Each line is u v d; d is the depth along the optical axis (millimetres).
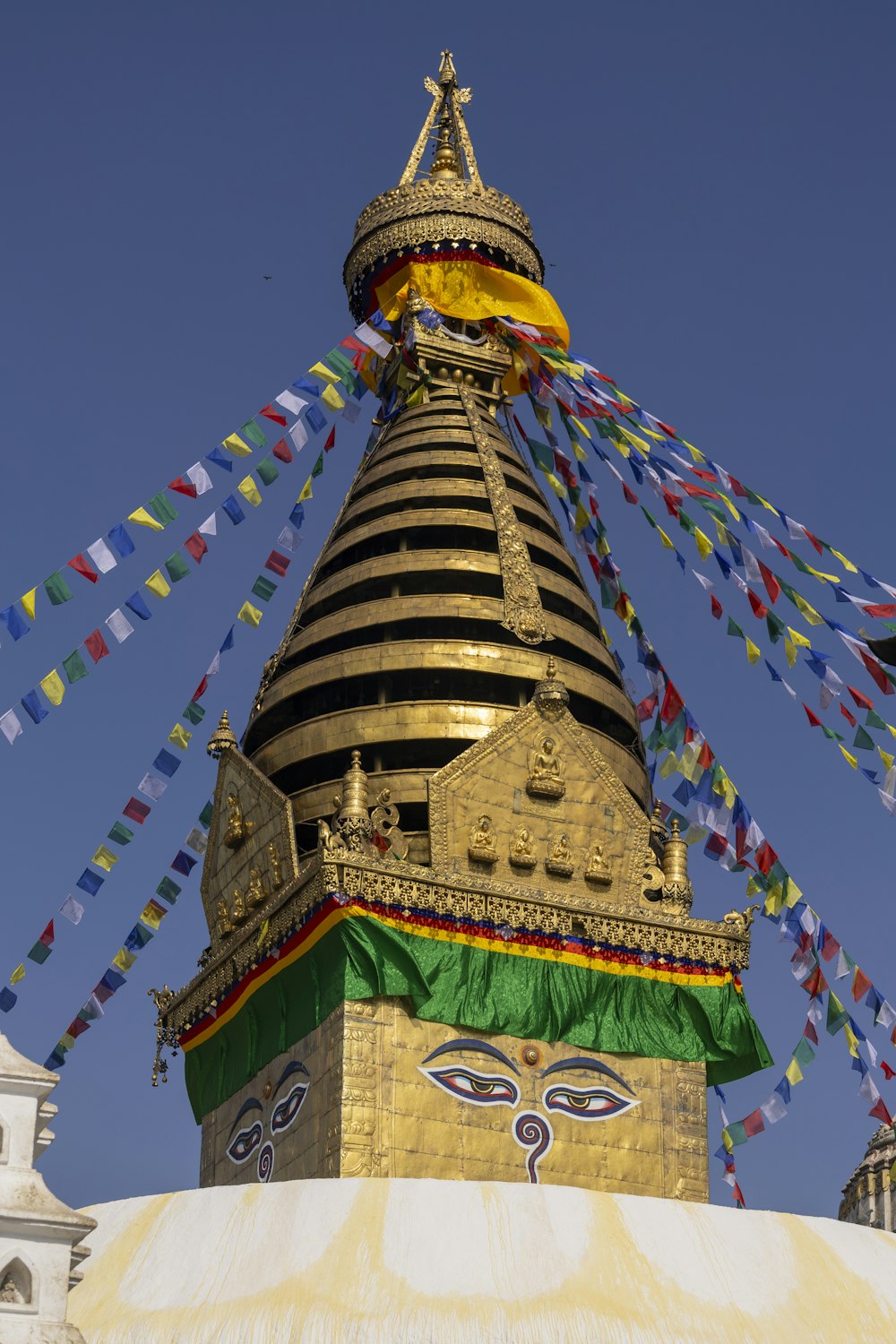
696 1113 28781
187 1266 22000
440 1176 27047
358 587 33438
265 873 30828
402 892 28422
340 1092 27141
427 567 33094
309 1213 22234
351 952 27844
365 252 37594
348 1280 21250
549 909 29094
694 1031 29281
